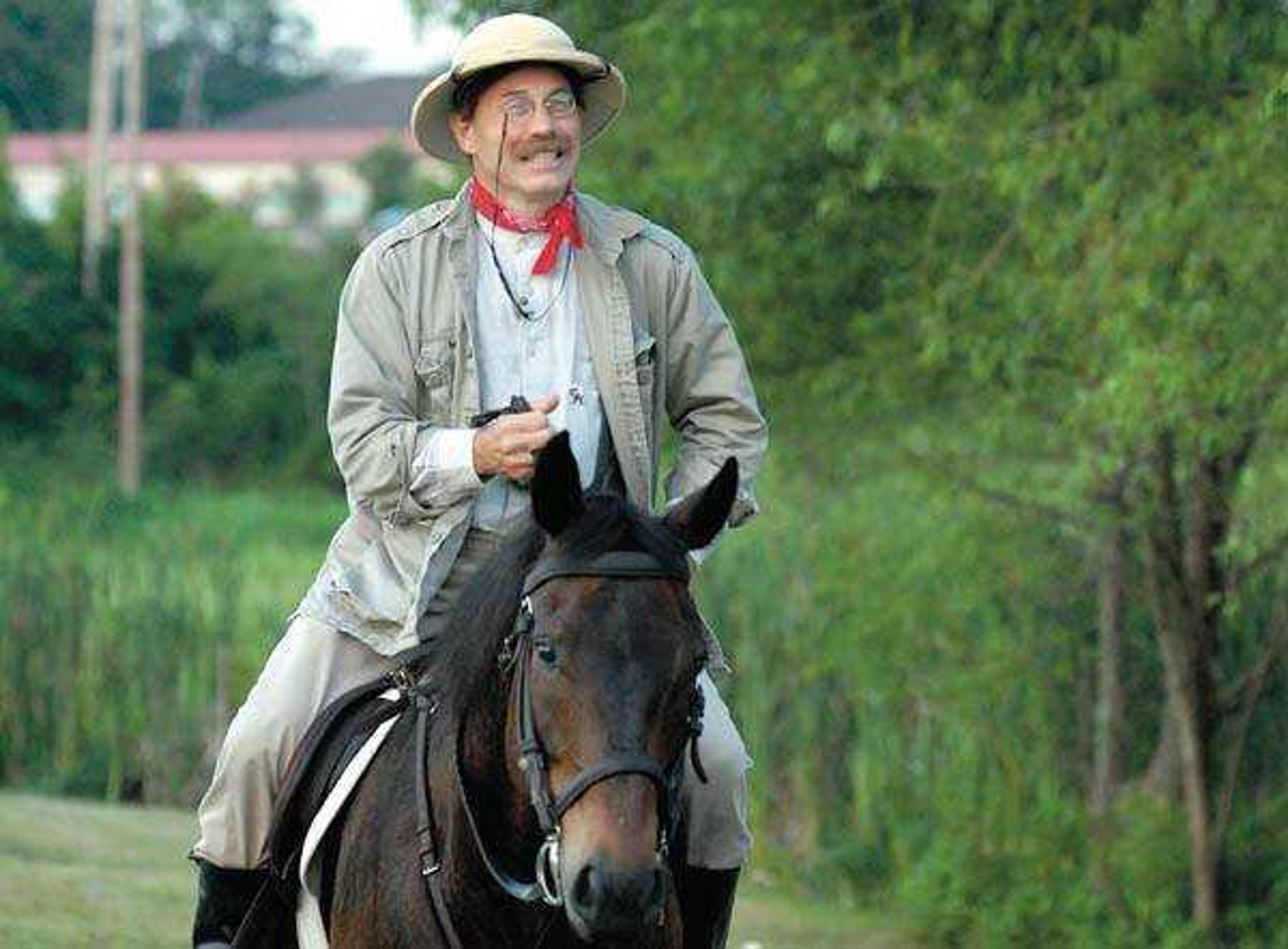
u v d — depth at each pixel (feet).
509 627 18.49
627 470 20.63
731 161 49.49
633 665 17.17
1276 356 39.19
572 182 20.95
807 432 54.29
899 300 50.03
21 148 291.99
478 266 20.71
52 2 322.55
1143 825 53.01
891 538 55.67
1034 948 51.98
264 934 21.77
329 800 20.31
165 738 69.82
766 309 52.21
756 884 59.98
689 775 20.48
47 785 69.72
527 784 17.99
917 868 54.85
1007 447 51.60
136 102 161.68
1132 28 43.91
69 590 71.36
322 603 21.34
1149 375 39.34
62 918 44.70
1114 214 40.45
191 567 72.08
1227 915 52.01
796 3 46.91
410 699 20.44
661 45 48.93
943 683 56.13
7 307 168.14
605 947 18.63
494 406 20.65
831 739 61.26
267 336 180.86
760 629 61.67
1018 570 54.60
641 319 21.08
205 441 170.30
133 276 158.71
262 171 305.12
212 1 365.40
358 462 20.36
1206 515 49.83
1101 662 55.26
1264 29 40.75
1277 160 37.58
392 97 339.98
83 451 161.07
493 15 53.26
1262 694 55.16
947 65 45.91
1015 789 56.80
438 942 18.95
